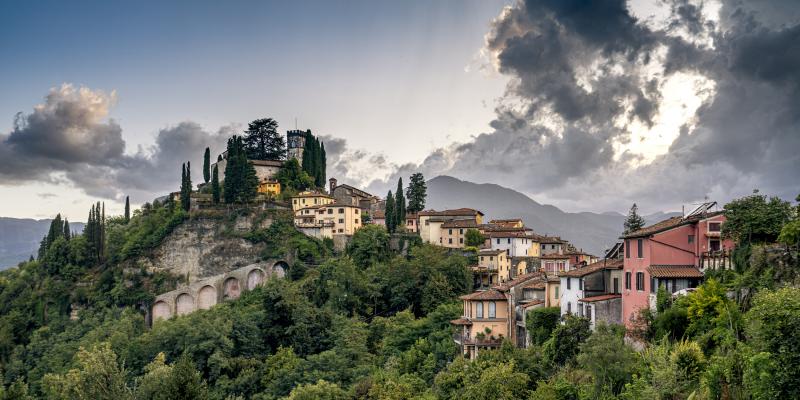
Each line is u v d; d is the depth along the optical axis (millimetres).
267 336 144375
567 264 139625
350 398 99562
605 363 63156
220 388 124750
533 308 97438
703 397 53125
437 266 159500
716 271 71250
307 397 99000
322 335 143250
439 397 86438
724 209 75000
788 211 71125
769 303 49219
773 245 67188
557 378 73000
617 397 60812
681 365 57625
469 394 75062
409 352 112250
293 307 145750
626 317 80500
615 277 86000
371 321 155000
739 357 52094
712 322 62844
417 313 154250
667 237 76438
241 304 195375
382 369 114938
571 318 79438
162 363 114500
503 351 84938
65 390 99625
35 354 179125
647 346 68312
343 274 165500
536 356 81500
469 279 160500
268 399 112062
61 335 186250
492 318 104625
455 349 108250
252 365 132000
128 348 149875
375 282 168500
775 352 47562
